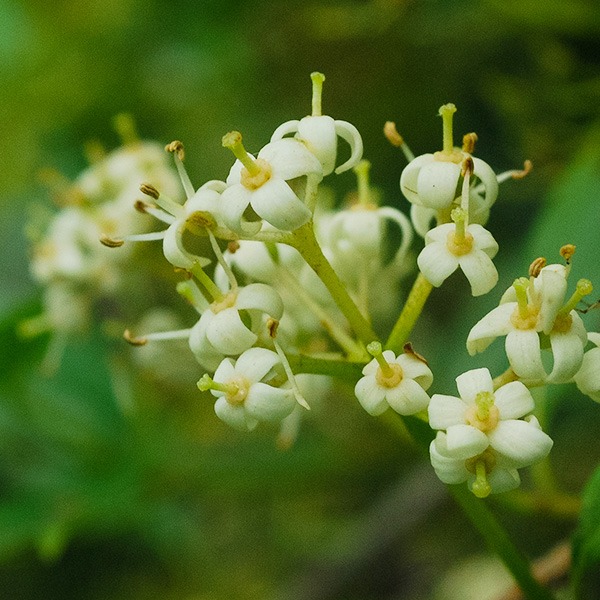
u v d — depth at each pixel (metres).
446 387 0.29
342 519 0.38
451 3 0.32
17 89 0.39
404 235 0.25
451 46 0.33
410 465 0.34
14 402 0.31
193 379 0.30
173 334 0.24
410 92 0.34
